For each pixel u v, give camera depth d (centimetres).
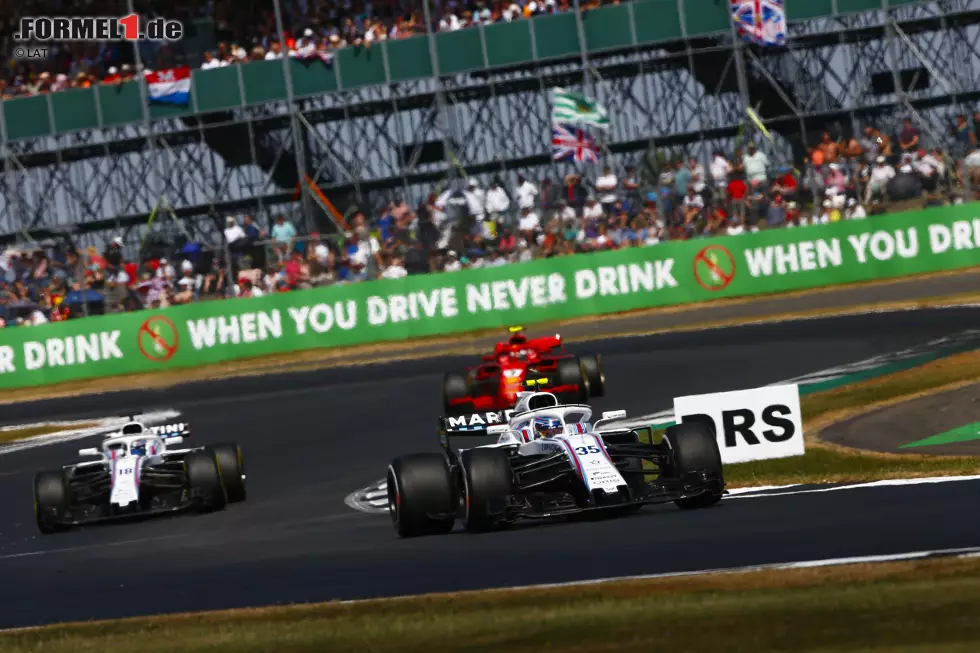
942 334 9275
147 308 13050
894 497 4081
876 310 10756
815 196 12531
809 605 2691
